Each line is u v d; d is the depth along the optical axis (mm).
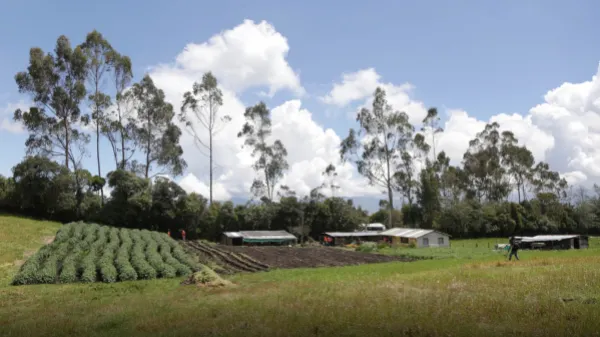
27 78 72562
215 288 24844
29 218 69438
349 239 80688
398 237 77188
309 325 13578
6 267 35969
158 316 16250
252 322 14391
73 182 73562
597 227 95562
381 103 91250
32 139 74500
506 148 108938
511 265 30109
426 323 13328
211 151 90000
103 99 79188
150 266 34094
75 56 75875
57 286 28500
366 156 91625
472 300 16281
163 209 75875
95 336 13883
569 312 14016
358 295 18375
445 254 53500
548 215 97188
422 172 95625
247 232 76188
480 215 93125
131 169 81375
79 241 44406
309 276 29938
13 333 14625
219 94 91562
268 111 94188
